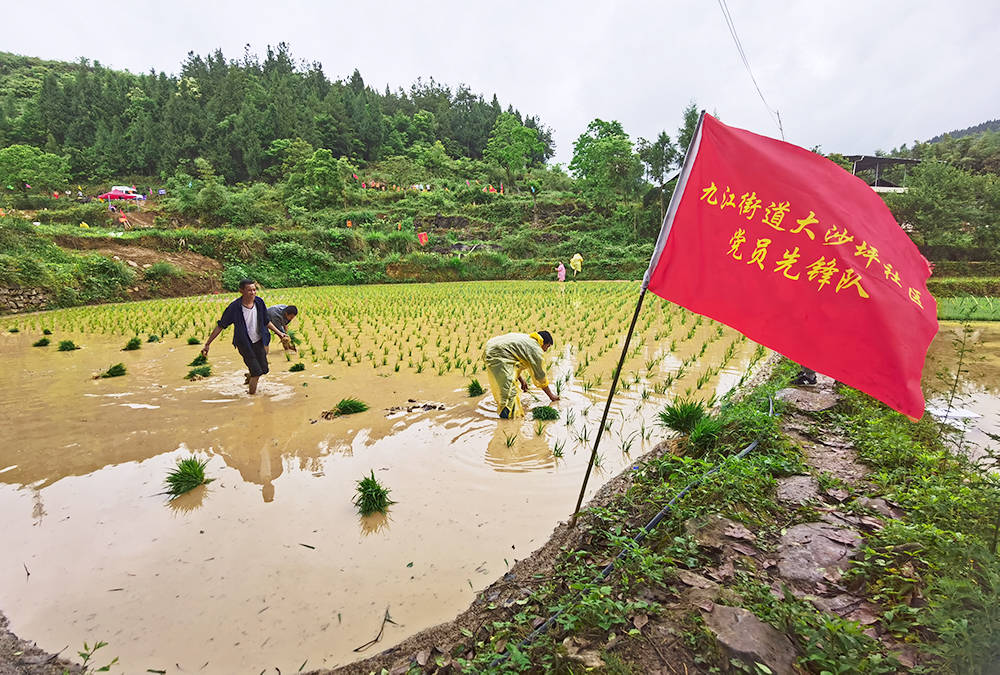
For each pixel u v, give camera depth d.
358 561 3.62
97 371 9.20
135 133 73.31
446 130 98.50
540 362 6.66
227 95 80.50
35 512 4.36
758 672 2.23
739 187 3.35
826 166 3.30
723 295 3.34
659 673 2.37
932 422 5.55
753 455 4.61
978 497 3.54
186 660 2.77
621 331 12.58
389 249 38.06
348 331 12.99
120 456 5.49
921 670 2.21
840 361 2.88
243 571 3.53
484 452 5.45
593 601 2.73
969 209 29.42
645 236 44.25
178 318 16.03
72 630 3.00
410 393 7.62
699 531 3.49
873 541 3.21
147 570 3.56
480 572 3.46
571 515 4.17
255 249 30.83
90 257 22.41
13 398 7.54
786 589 2.73
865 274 2.87
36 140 76.69
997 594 2.41
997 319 14.96
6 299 18.39
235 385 8.14
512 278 38.06
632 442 5.68
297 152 62.97
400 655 2.76
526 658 2.45
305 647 2.85
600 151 48.69
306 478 4.93
